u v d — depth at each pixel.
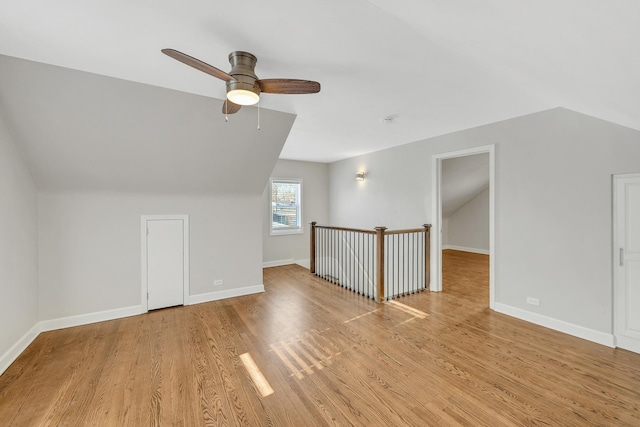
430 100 2.70
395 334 2.74
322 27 1.59
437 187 4.12
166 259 3.48
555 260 2.84
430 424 1.59
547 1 0.97
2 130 2.22
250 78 1.83
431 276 4.18
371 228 5.36
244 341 2.60
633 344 2.40
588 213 2.62
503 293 3.28
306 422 1.61
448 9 1.25
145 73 2.22
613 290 2.49
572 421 1.62
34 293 2.70
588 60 1.34
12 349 2.27
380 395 1.84
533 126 3.00
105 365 2.19
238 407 1.73
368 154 5.42
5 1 1.38
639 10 0.85
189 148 3.09
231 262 3.93
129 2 1.40
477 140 3.55
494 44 1.51
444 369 2.14
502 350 2.42
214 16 1.50
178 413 1.68
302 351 2.41
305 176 6.38
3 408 1.71
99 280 3.10
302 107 2.92
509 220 3.21
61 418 1.64
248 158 3.53
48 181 2.80
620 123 2.37
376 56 1.91
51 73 2.12
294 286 4.45
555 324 2.83
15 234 2.38
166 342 2.58
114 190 3.16
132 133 2.72
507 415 1.66
